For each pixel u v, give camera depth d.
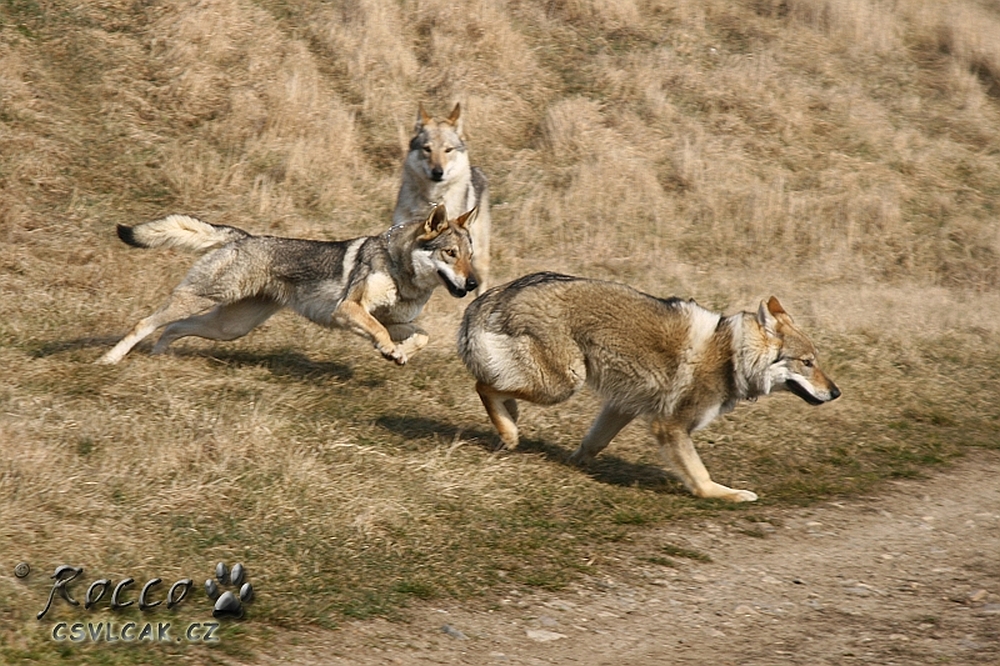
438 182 29.73
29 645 12.18
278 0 47.56
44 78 38.91
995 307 35.53
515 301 19.52
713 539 18.17
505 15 49.31
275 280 23.53
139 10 44.25
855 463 22.70
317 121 40.47
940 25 55.28
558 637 14.22
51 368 22.31
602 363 19.47
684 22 52.09
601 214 38.28
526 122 43.50
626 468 21.05
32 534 14.64
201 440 18.62
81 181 34.50
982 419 26.44
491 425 22.25
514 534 17.33
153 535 15.35
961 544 18.97
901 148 45.59
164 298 28.08
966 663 13.98
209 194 35.56
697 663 13.77
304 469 17.95
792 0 55.09
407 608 14.52
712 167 41.91
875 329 31.69
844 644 14.54
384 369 24.97
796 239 39.06
